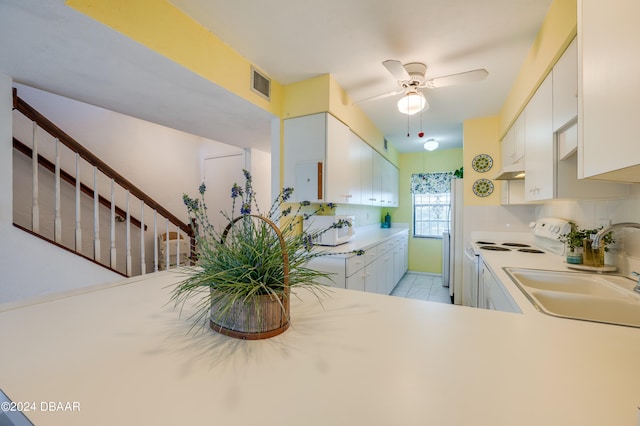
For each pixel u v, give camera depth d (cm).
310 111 257
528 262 192
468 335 77
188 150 461
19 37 144
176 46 169
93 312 93
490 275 182
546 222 246
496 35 193
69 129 328
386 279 368
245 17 178
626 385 55
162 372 59
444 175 520
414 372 59
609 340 74
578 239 175
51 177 301
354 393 52
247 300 74
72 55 161
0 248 178
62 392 52
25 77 186
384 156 439
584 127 92
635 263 142
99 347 70
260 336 74
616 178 94
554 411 48
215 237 87
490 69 235
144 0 153
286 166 267
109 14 138
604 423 45
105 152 360
